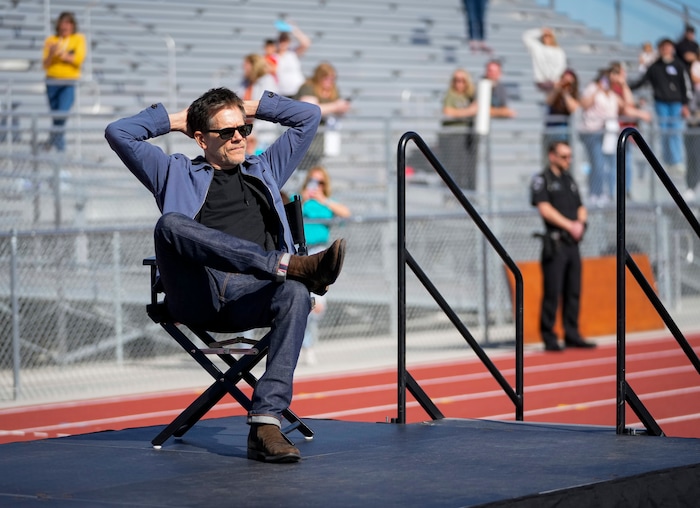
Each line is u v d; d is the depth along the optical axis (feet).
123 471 24.75
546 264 71.72
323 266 25.05
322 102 78.43
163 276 25.98
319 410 51.52
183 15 110.22
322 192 67.36
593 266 80.74
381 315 76.02
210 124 27.32
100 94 93.25
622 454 25.45
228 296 26.30
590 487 22.18
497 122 110.01
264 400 25.49
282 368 25.63
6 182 71.00
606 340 78.79
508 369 64.90
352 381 61.00
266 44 85.20
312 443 28.09
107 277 64.69
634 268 30.40
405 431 29.99
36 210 71.56
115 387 59.31
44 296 61.87
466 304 78.18
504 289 78.18
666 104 98.02
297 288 25.66
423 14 128.88
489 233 33.45
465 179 81.46
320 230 66.03
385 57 117.29
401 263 31.96
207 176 27.63
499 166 101.91
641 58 119.14
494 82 89.61
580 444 27.02
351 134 88.28
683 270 89.61
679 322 86.89
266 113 29.48
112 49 101.81
